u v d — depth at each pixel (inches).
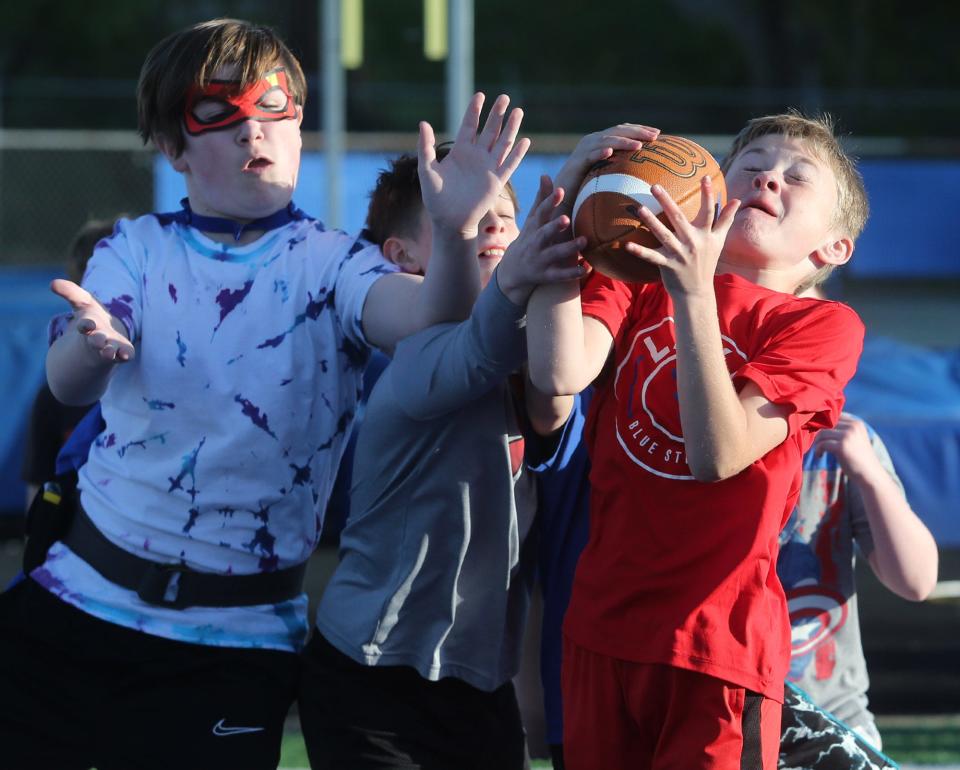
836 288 2201.0
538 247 343.9
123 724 403.9
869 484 447.2
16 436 1246.9
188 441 406.6
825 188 407.2
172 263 416.5
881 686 936.3
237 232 420.8
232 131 411.2
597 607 380.5
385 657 398.6
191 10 4387.3
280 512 410.0
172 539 405.7
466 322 370.0
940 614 1132.5
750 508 366.0
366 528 404.2
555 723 444.5
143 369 409.1
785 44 4338.1
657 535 372.2
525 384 401.1
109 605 406.0
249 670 405.7
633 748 381.4
